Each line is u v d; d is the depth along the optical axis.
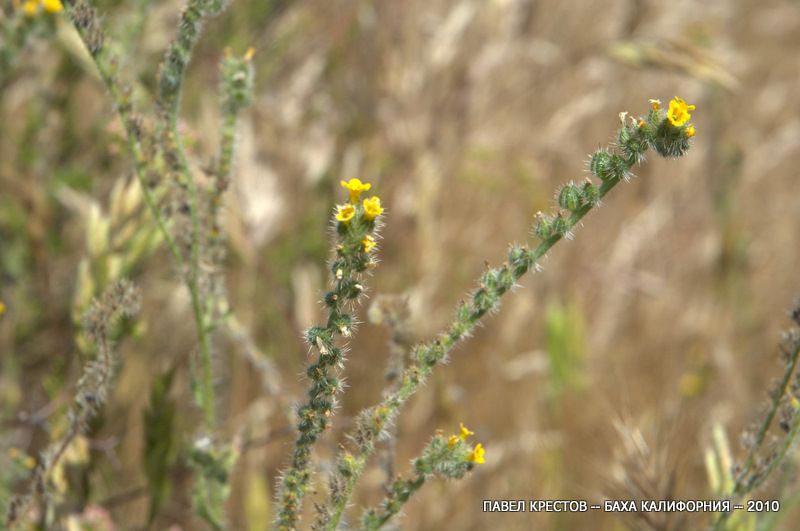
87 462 4.02
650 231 7.93
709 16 9.16
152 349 5.23
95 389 3.34
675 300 7.54
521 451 6.18
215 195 3.57
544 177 7.58
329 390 2.57
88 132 5.91
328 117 6.70
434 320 6.59
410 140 6.75
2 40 4.28
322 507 2.67
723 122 8.42
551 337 6.35
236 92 3.54
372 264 2.40
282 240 6.10
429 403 6.01
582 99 7.75
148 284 5.39
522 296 6.87
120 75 3.29
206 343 3.56
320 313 5.88
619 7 7.83
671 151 2.49
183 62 3.23
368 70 6.87
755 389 7.34
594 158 2.54
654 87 8.62
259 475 4.86
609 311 7.32
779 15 10.71
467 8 6.88
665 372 7.01
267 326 5.89
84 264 3.91
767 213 8.93
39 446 4.79
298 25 6.52
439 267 6.62
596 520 5.82
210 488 3.65
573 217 2.59
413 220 6.54
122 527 4.58
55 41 5.12
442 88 6.99
